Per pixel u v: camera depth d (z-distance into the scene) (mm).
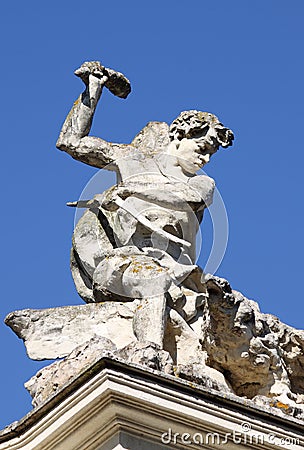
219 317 15438
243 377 15695
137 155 16484
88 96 16922
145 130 16906
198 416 14438
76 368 14812
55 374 14875
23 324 15766
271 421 14812
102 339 15008
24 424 14680
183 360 15672
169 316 15734
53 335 15750
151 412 14297
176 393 14406
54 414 14430
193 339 15727
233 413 14625
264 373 15672
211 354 15602
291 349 15891
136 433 14297
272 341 15680
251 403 14734
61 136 16828
